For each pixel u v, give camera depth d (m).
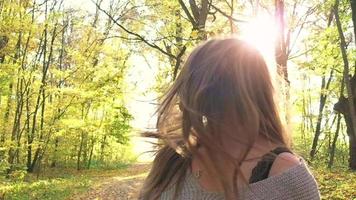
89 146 43.47
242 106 1.43
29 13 21.44
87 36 30.34
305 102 30.67
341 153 34.94
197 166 1.54
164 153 1.64
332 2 16.75
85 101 29.30
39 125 29.42
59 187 23.11
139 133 1.64
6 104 24.41
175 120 1.59
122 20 27.80
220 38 1.58
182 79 1.54
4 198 18.61
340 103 19.00
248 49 1.50
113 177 33.59
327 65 21.53
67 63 30.89
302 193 1.39
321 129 32.84
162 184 1.61
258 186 1.39
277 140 1.47
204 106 1.46
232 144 1.45
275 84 1.51
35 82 26.50
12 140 23.22
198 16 21.27
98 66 28.98
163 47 26.50
